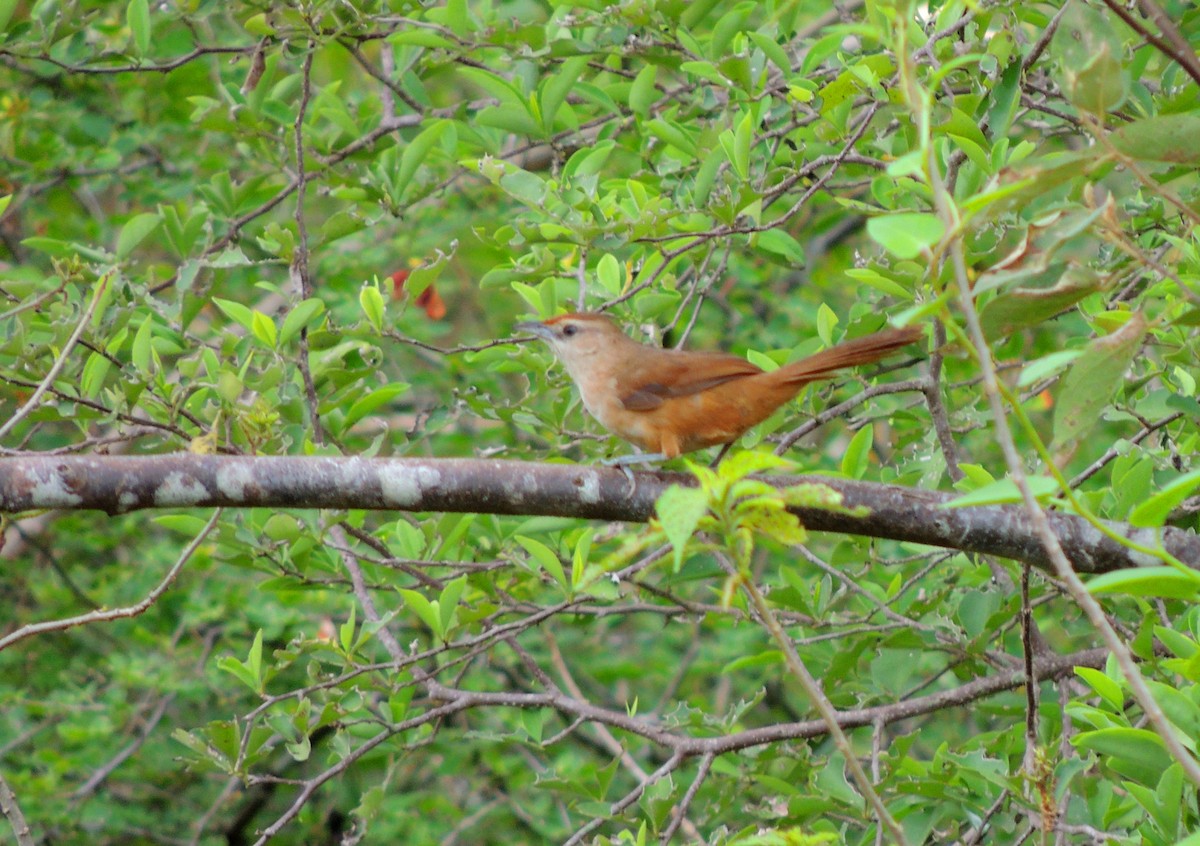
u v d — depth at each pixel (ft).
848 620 34.55
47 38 37.99
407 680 34.53
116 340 30.73
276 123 40.83
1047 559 24.79
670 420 29.30
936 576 37.63
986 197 13.87
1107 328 21.48
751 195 31.73
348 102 48.29
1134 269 25.68
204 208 37.70
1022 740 31.58
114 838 55.98
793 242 35.60
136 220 34.04
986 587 35.12
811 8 53.72
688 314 51.65
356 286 54.70
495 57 43.34
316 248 37.63
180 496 24.50
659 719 49.57
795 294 57.77
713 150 33.73
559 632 53.83
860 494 25.00
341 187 40.06
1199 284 26.23
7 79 51.70
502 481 25.31
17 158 49.60
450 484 25.09
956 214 14.28
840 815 30.50
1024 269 15.74
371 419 37.91
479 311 62.90
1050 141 47.83
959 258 14.24
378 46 52.29
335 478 24.84
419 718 32.27
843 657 33.06
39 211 53.67
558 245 38.17
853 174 40.22
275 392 30.86
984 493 14.89
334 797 55.62
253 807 56.18
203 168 54.08
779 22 38.60
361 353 33.86
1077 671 23.41
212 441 27.35
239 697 51.11
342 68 56.85
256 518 32.89
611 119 40.60
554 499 25.39
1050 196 29.78
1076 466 46.55
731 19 35.37
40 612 57.77
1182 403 27.09
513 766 51.11
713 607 34.14
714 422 29.19
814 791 31.53
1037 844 27.81
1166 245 30.45
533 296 34.32
